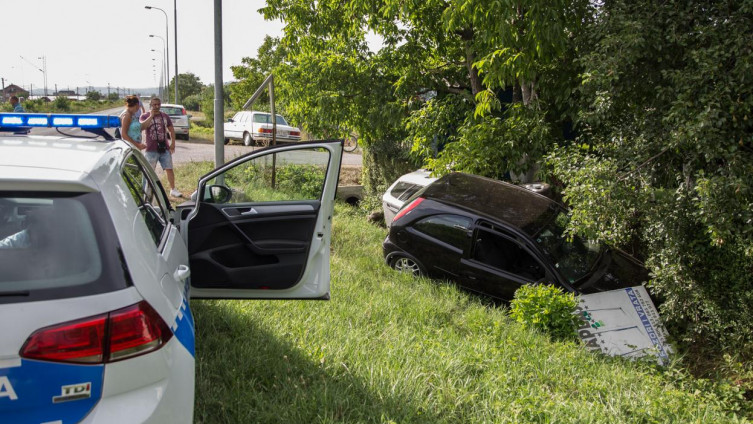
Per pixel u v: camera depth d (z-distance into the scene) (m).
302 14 12.90
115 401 2.07
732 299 6.80
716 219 6.02
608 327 6.57
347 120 13.34
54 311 1.98
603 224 6.89
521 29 9.02
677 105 6.37
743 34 6.20
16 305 1.95
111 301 2.07
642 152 7.12
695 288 6.88
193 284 4.16
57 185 2.21
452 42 12.11
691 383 5.77
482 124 10.07
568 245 7.55
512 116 10.06
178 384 2.31
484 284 7.43
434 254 7.81
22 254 2.06
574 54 9.60
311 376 4.01
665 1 6.96
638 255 8.90
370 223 12.33
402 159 14.79
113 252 2.18
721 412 4.99
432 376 4.38
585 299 6.76
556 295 6.44
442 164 10.52
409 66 12.47
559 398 4.40
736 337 6.74
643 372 5.83
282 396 3.62
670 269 6.88
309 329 4.80
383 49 12.89
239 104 38.19
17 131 3.36
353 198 15.95
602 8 7.65
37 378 1.95
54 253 2.09
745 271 6.66
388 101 13.05
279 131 24.23
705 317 7.30
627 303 6.88
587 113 7.50
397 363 4.41
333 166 4.09
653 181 7.18
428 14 11.30
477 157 10.07
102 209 2.28
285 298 4.25
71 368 1.99
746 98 6.01
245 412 3.40
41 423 1.97
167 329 2.27
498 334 5.85
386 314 5.87
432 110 12.01
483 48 10.11
